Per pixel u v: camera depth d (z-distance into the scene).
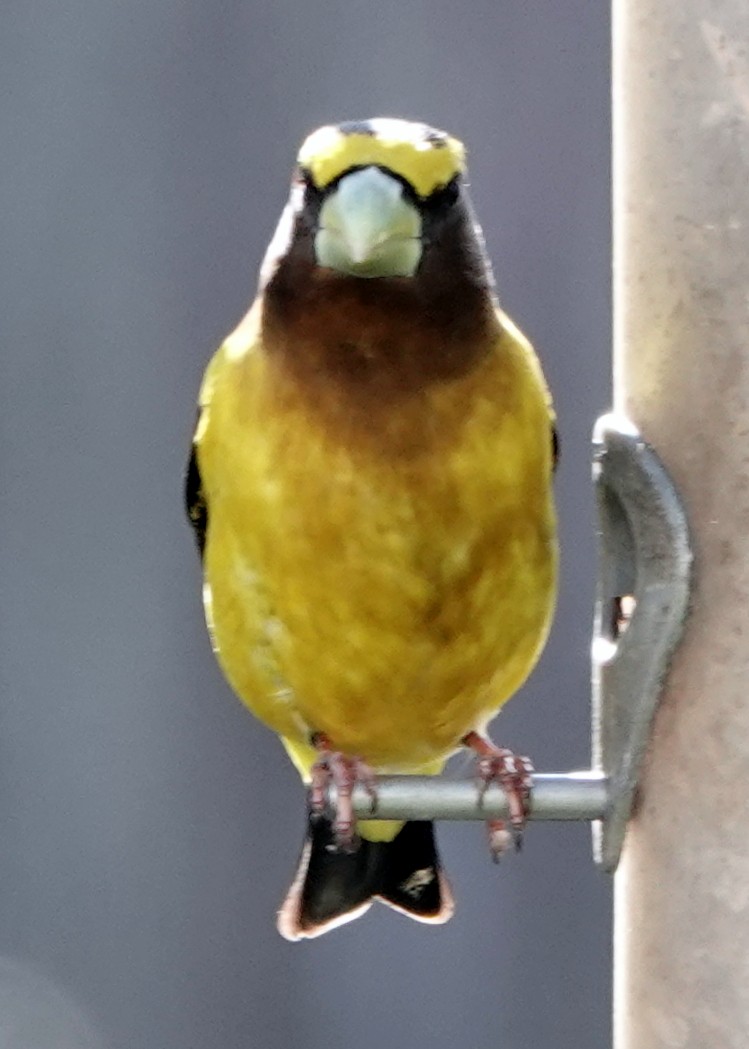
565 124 11.36
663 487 7.05
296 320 6.93
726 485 7.02
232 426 7.07
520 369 7.11
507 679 7.39
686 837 7.09
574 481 11.23
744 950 7.03
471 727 7.54
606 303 11.23
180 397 11.79
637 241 7.27
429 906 8.17
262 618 7.18
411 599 7.05
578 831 11.62
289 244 6.97
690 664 7.06
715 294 7.07
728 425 7.02
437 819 7.30
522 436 7.05
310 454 6.93
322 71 11.60
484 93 11.41
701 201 7.11
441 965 11.63
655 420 7.16
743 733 7.00
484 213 11.30
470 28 11.47
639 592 7.10
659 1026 7.19
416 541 6.98
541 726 11.18
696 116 7.13
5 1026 11.84
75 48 11.79
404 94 11.49
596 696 7.34
